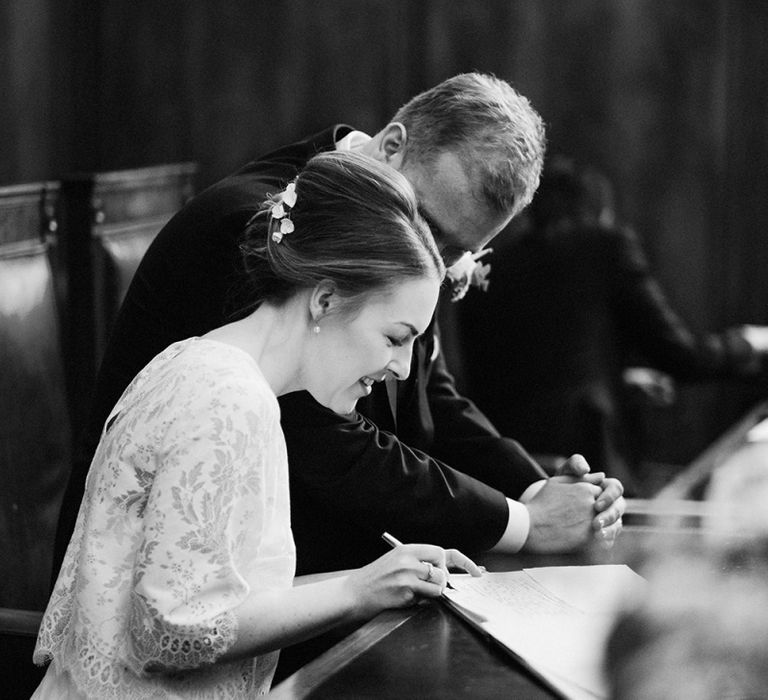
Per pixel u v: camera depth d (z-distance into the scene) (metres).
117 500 2.54
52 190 4.56
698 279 8.54
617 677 1.89
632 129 8.50
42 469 4.26
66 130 8.35
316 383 2.67
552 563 3.31
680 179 8.50
